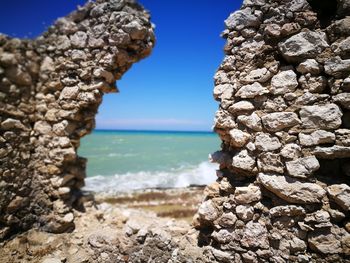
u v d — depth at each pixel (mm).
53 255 2000
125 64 2336
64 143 2234
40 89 2318
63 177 2266
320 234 1446
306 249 1487
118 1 2148
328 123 1447
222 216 1754
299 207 1489
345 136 1410
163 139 46188
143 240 1983
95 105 2352
